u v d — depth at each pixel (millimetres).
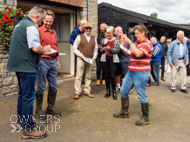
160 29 12977
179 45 5766
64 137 2990
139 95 3512
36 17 2867
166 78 8383
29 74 2764
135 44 3504
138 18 9523
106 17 9945
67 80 6734
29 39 2654
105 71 4965
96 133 3150
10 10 4613
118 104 4551
